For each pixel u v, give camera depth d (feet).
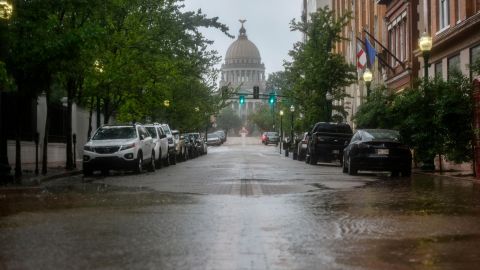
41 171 83.46
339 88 153.48
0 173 63.26
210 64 168.45
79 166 102.53
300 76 154.10
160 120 162.61
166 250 25.07
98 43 69.00
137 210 38.63
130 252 24.67
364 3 175.63
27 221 33.65
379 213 37.22
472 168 78.28
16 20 63.05
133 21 96.73
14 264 22.54
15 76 66.33
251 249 25.34
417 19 121.70
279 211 38.09
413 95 81.61
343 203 42.86
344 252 24.72
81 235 28.84
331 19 155.94
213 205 41.42
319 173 82.12
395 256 23.93
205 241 27.20
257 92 218.79
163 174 81.71
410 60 121.80
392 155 74.74
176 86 135.44
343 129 117.60
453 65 96.02
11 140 96.73
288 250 25.13
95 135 86.38
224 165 110.11
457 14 97.91
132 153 82.07
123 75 93.71
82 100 108.06
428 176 76.28
